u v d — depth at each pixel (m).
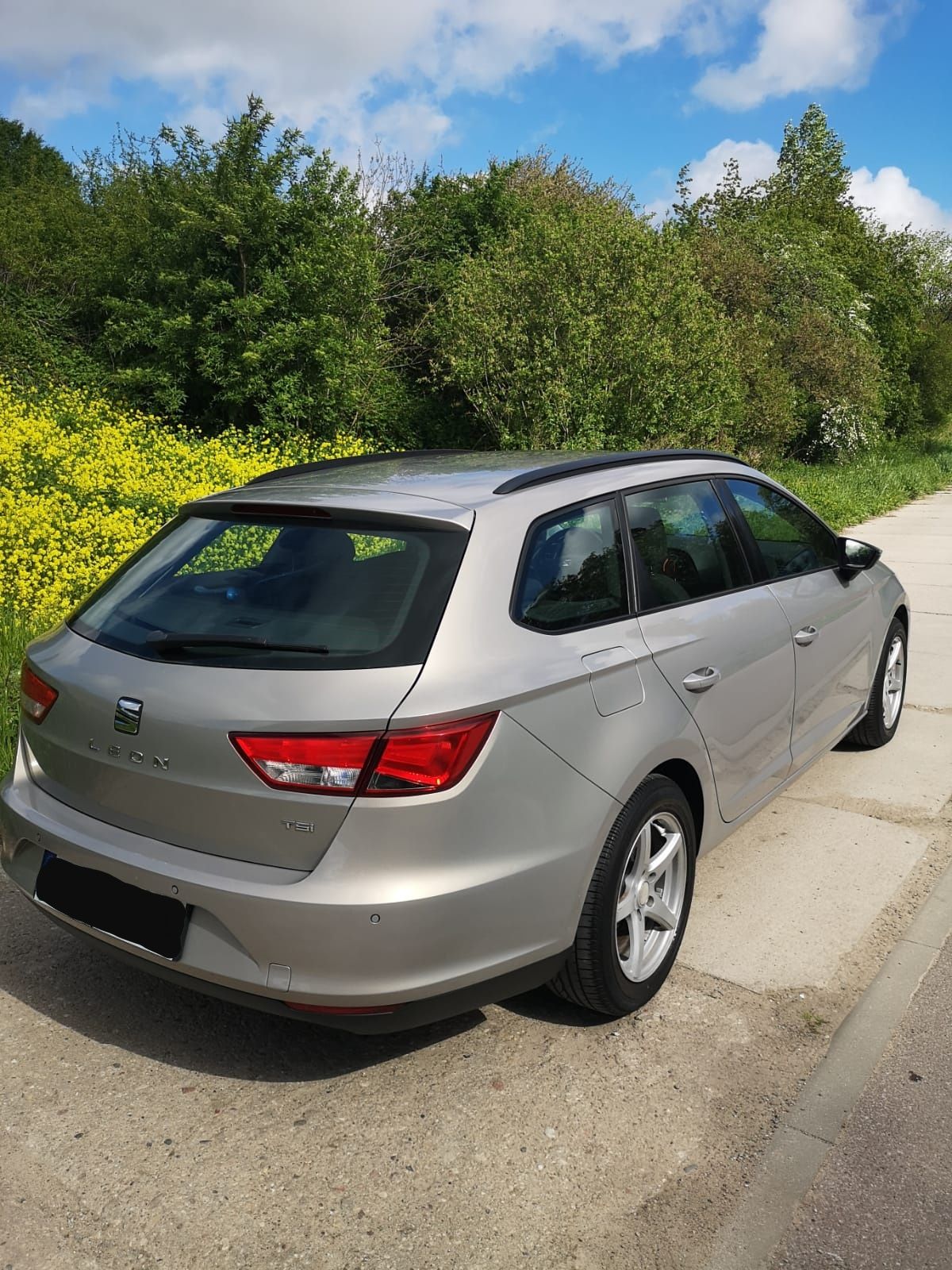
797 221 32.19
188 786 2.46
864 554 4.61
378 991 2.35
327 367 15.27
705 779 3.27
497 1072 2.78
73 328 17.20
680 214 28.67
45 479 10.42
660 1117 2.60
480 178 21.69
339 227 16.06
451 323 17.30
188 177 15.45
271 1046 2.91
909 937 3.46
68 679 2.73
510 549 2.73
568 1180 2.39
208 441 14.59
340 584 2.61
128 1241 2.22
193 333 15.17
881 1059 2.81
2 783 3.06
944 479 27.17
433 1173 2.41
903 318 36.34
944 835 4.30
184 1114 2.62
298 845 2.36
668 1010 3.06
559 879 2.62
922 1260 2.15
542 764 2.56
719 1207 2.30
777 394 22.73
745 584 3.73
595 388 15.66
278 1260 2.17
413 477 3.14
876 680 5.12
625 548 3.16
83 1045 2.90
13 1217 2.28
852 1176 2.39
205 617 2.67
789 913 3.64
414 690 2.37
